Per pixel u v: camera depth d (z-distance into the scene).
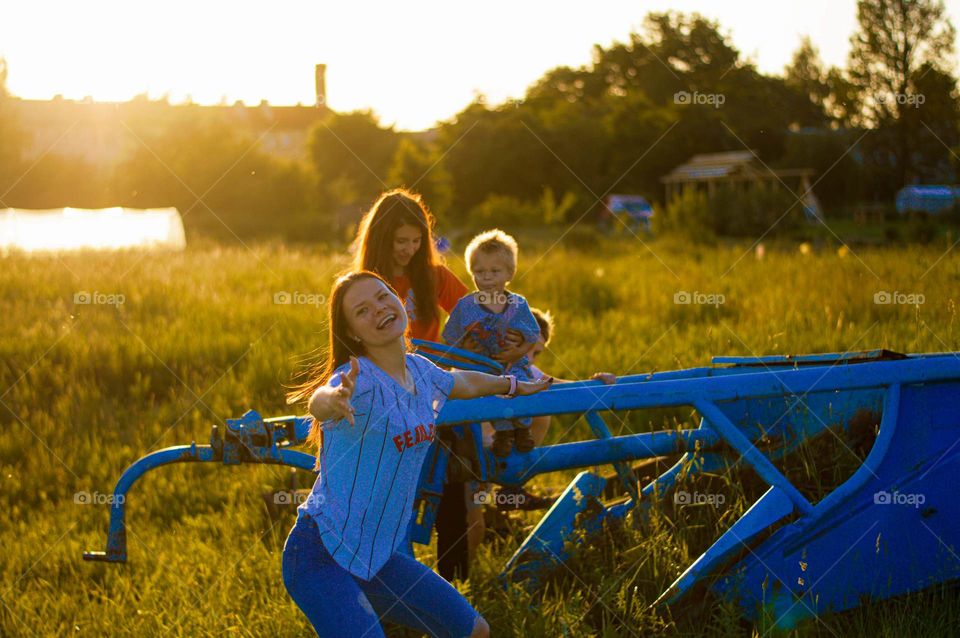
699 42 77.44
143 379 9.16
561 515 4.64
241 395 8.66
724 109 58.78
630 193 53.31
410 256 4.85
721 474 4.91
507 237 4.86
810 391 4.19
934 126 31.23
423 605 3.23
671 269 16.55
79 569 5.54
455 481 4.49
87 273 13.63
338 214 42.94
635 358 9.20
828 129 53.03
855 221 35.91
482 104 53.16
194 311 11.45
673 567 4.31
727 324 10.14
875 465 4.14
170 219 23.58
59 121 56.84
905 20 35.50
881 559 4.09
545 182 51.38
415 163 49.47
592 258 20.88
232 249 19.53
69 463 7.29
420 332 4.93
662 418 7.59
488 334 4.81
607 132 54.88
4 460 7.45
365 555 3.16
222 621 4.39
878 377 4.20
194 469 7.14
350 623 3.04
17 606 4.86
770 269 14.18
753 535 4.02
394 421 3.15
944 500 4.19
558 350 9.85
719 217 34.94
